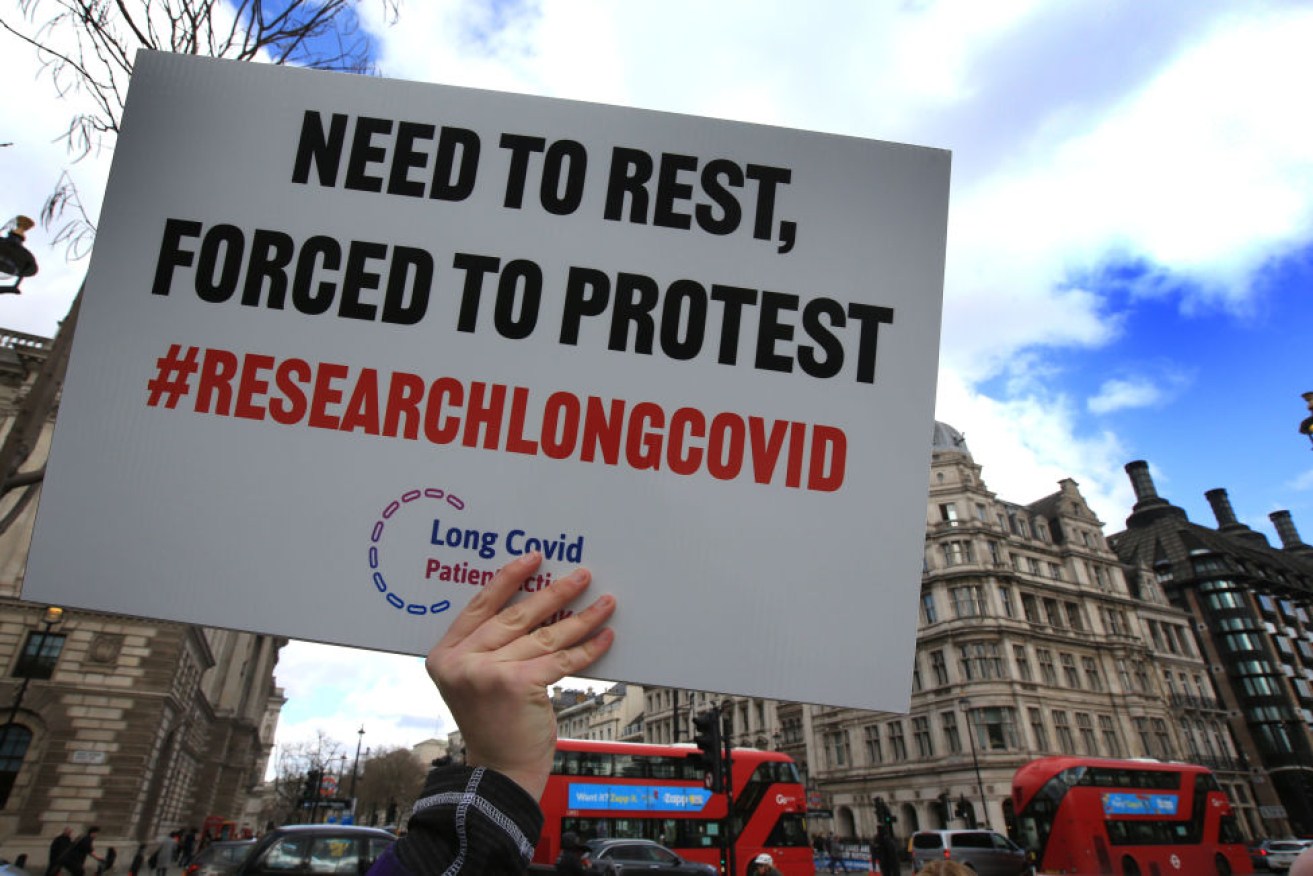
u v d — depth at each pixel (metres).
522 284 1.48
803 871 18.53
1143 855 20.50
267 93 1.57
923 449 1.41
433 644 1.27
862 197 1.56
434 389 1.41
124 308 1.42
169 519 1.32
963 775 40.19
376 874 0.97
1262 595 66.44
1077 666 46.47
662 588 1.30
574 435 1.39
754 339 1.47
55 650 23.86
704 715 12.61
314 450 1.37
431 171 1.55
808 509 1.37
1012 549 48.59
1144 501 75.69
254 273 1.46
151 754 24.45
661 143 1.58
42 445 21.84
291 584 1.30
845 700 1.26
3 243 4.29
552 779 17.72
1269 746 58.00
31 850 21.47
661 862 14.34
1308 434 14.17
